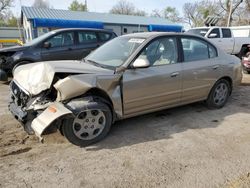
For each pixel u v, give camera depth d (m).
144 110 4.14
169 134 4.03
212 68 4.91
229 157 3.35
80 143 3.55
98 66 3.98
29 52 7.46
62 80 3.29
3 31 32.38
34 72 3.77
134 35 4.53
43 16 23.25
